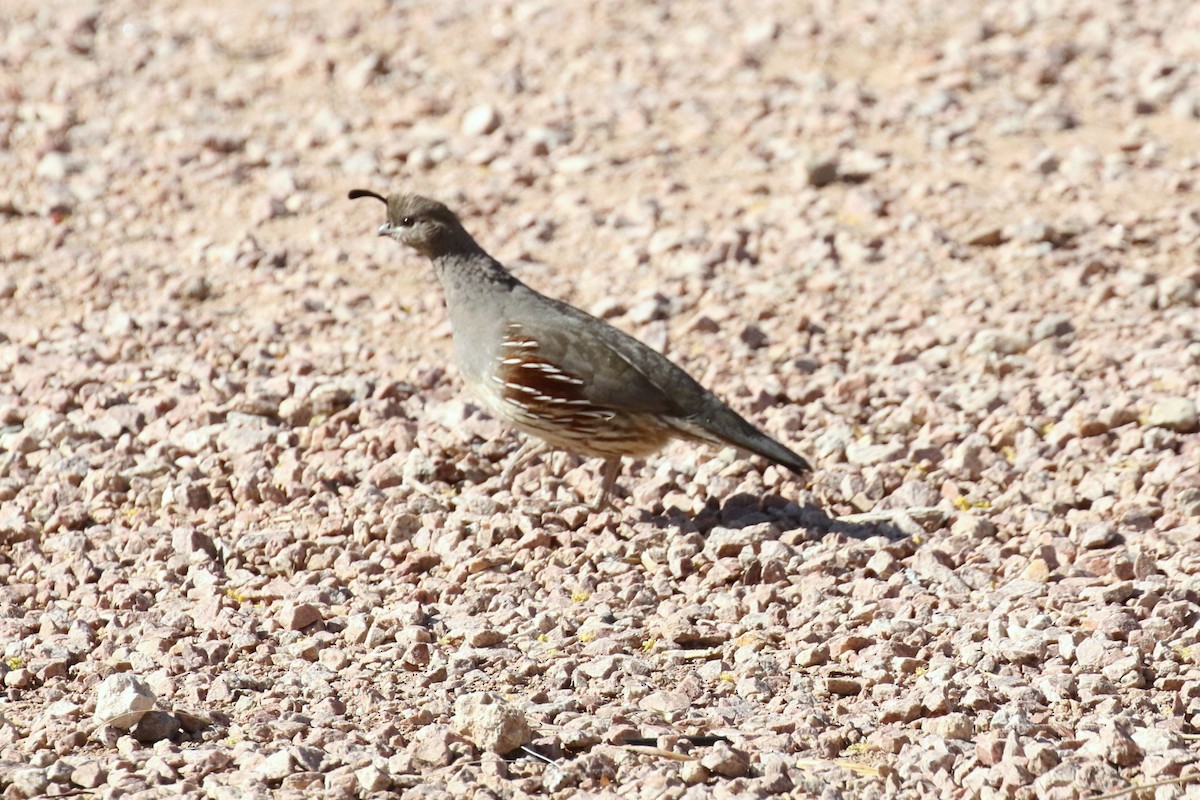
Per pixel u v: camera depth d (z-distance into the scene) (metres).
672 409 11.84
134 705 8.78
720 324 15.86
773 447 11.79
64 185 19.75
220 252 17.81
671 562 11.27
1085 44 22.48
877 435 13.48
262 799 8.05
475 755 8.62
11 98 22.31
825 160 18.66
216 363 15.26
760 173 19.25
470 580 11.09
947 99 20.67
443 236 12.33
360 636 10.20
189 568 11.34
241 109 21.91
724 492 12.50
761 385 14.34
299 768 8.39
